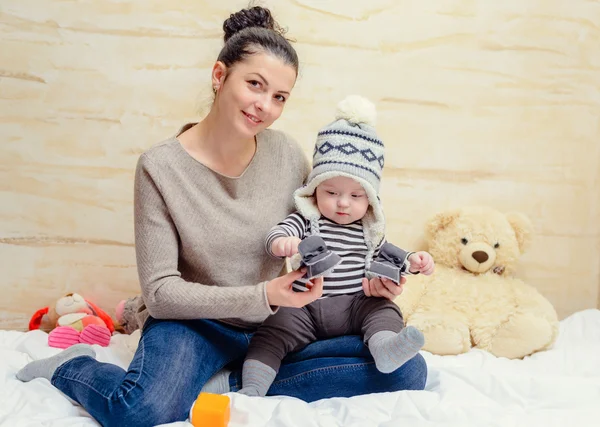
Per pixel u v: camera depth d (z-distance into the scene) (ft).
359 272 4.74
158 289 4.25
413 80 6.49
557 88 6.73
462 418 3.84
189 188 4.48
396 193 6.66
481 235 6.29
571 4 6.60
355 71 6.40
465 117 6.63
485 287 6.13
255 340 4.51
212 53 6.20
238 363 4.81
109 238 6.39
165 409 3.93
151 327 4.42
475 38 6.51
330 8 6.26
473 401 4.16
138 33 6.11
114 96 6.18
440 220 6.46
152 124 6.26
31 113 6.14
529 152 6.79
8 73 6.06
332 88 6.40
